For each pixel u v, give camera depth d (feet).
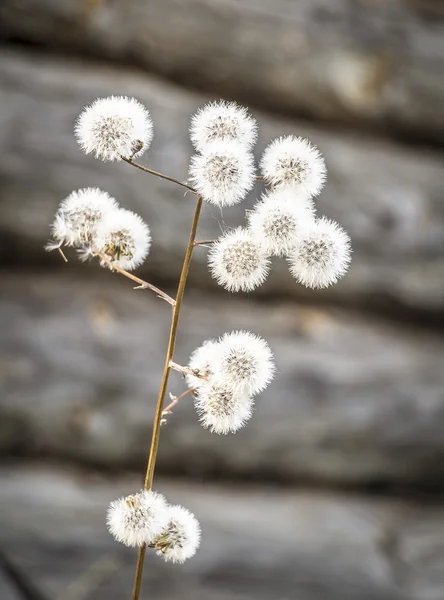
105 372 3.39
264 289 3.79
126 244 1.43
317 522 3.44
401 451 3.64
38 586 3.06
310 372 3.57
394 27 4.17
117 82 3.83
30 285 3.56
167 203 3.60
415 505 3.70
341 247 1.42
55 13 3.76
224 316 3.68
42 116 3.60
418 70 4.11
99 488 3.36
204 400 1.39
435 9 4.31
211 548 3.24
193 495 3.45
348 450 3.59
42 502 3.23
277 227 1.39
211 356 1.40
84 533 3.19
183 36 3.88
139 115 1.41
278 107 4.07
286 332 3.70
